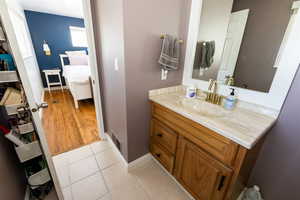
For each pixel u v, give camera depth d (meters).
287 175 1.02
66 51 4.72
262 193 1.19
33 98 0.86
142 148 1.60
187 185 1.21
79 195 1.30
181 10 1.32
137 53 1.19
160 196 1.30
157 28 1.23
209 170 0.98
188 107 1.18
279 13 0.91
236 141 0.78
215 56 1.31
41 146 1.01
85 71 3.69
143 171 1.56
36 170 1.17
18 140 0.96
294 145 0.95
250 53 1.09
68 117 2.77
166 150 1.37
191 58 1.49
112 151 1.85
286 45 0.89
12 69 0.85
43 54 4.39
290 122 0.94
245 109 1.17
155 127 1.44
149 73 1.33
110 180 1.45
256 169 1.19
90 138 2.11
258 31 1.03
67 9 3.77
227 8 1.17
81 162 1.66
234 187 0.90
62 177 1.47
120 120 1.49
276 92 0.98
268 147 1.09
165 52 1.26
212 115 1.06
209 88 1.33
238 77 1.19
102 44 1.49
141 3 1.07
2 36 0.78
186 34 1.46
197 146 1.04
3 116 0.97
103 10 1.28
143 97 1.39
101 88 1.83
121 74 1.24
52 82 4.71
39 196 1.26
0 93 0.90
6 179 0.94
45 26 4.23
